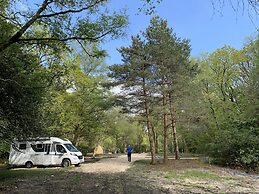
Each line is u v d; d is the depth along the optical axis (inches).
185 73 1136.8
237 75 1524.4
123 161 1398.9
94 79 1472.7
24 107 649.6
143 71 1101.7
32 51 620.4
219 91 1539.1
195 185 609.0
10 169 1032.2
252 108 1117.1
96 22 473.1
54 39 475.8
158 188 556.4
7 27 470.9
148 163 1221.1
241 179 721.6
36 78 636.7
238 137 1024.2
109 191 514.0
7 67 581.6
